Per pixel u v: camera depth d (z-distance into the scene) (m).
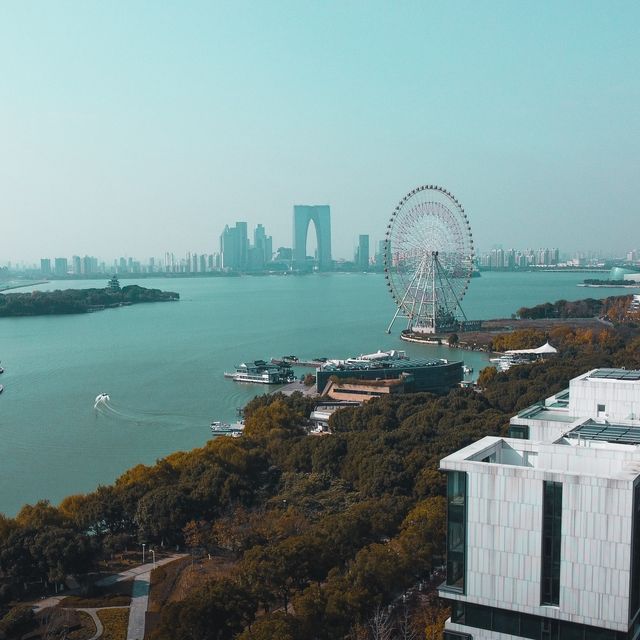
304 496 198.25
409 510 176.62
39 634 142.25
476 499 96.94
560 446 107.19
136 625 144.88
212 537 174.62
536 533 93.56
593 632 91.69
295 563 144.00
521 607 95.25
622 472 92.88
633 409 137.88
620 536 88.75
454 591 99.44
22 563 159.12
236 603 130.62
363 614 129.50
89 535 180.38
